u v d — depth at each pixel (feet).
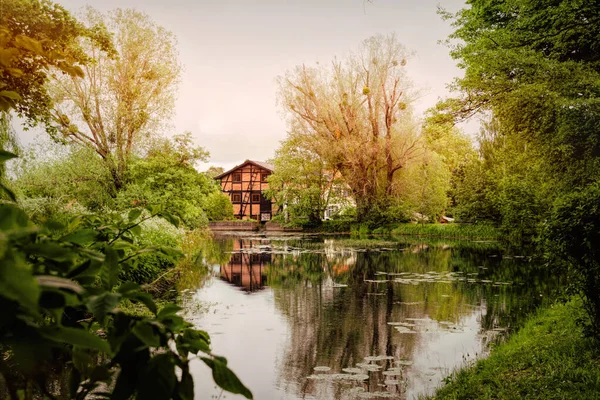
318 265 56.75
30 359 2.33
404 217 122.01
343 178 128.57
